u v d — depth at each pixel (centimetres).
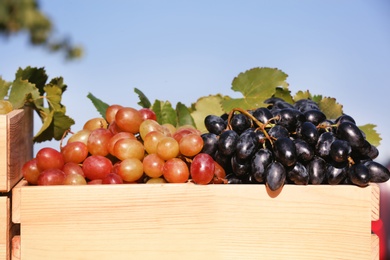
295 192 59
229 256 59
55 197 58
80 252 58
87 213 59
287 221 59
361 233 59
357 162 61
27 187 59
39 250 58
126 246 59
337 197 59
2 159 59
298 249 59
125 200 59
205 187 59
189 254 59
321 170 60
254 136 61
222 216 59
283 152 58
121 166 62
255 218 59
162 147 62
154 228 59
